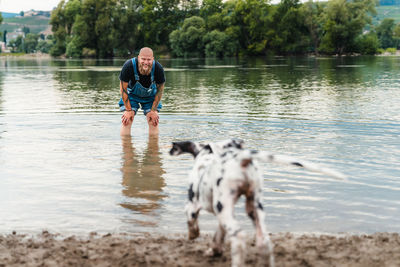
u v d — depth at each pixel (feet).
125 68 38.29
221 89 79.77
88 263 16.66
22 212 22.11
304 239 18.58
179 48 305.32
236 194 14.70
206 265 16.43
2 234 19.69
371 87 80.94
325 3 316.40
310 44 318.65
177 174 27.96
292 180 26.45
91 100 63.82
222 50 294.66
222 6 333.42
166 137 38.14
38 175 27.81
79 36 334.65
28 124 44.39
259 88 81.51
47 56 401.49
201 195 16.24
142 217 21.45
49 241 18.75
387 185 25.41
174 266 16.38
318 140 36.01
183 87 84.07
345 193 24.27
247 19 301.43
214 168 15.37
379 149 33.14
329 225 20.36
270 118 46.52
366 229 19.95
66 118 47.73
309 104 57.67
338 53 309.42
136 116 50.01
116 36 314.14
